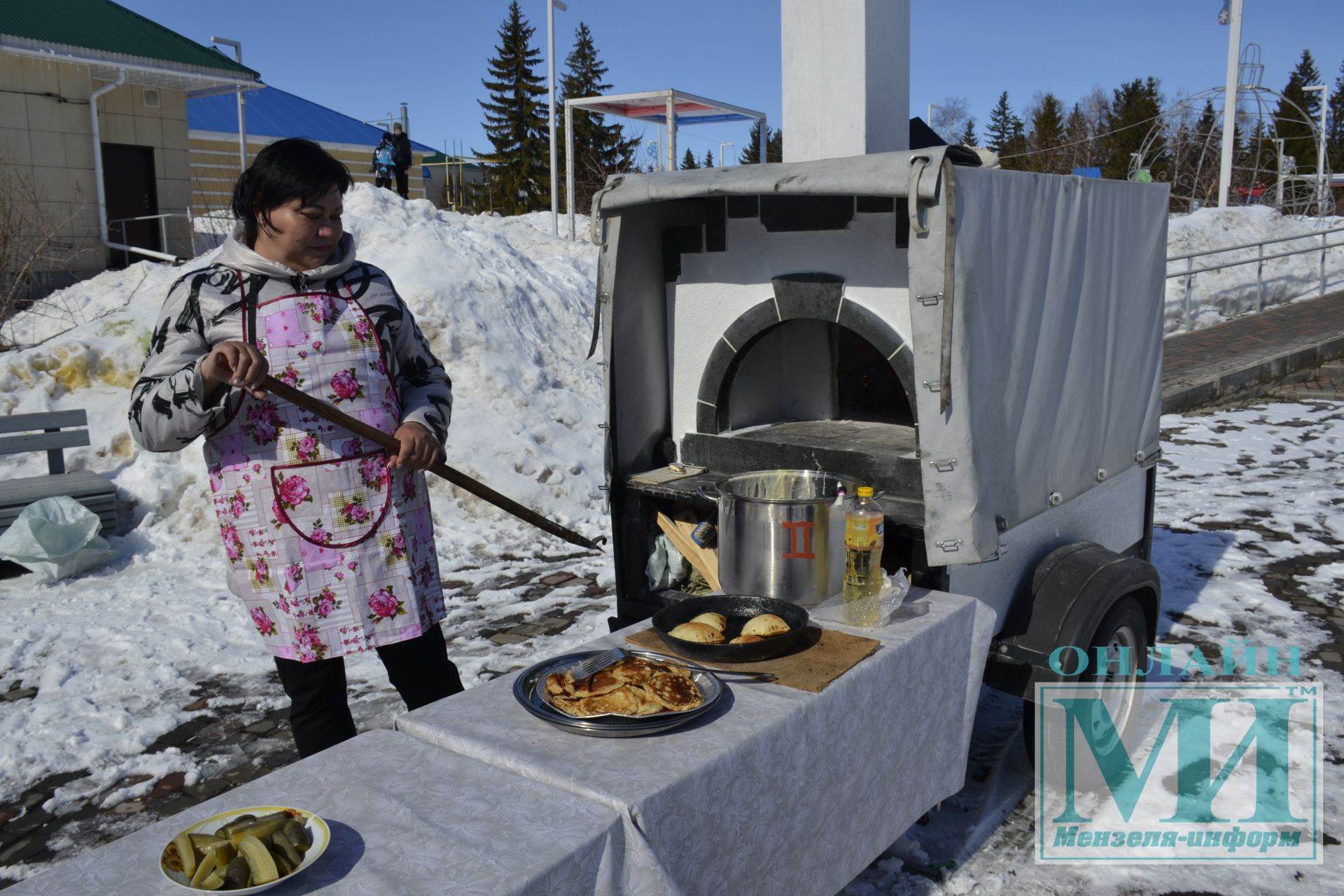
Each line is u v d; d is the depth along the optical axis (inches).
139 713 153.2
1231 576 211.2
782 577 107.5
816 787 83.4
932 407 105.7
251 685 163.6
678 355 143.7
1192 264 616.4
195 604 198.1
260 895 57.0
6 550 207.5
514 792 68.4
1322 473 302.0
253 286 92.0
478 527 248.8
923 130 171.5
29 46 504.1
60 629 184.5
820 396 154.5
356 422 91.9
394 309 100.0
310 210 90.9
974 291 106.0
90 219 563.2
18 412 260.8
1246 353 473.7
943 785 106.0
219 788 132.6
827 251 124.7
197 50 609.0
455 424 271.4
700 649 88.4
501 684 87.2
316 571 93.1
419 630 98.3
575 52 2416.3
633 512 138.6
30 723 148.5
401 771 72.2
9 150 532.1
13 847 119.7
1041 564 124.2
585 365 327.9
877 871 109.5
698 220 138.1
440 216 399.5
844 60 142.5
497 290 324.5
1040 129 2416.3
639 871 64.4
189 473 247.8
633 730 74.4
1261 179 1192.2
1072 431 131.7
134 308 305.3
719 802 72.3
